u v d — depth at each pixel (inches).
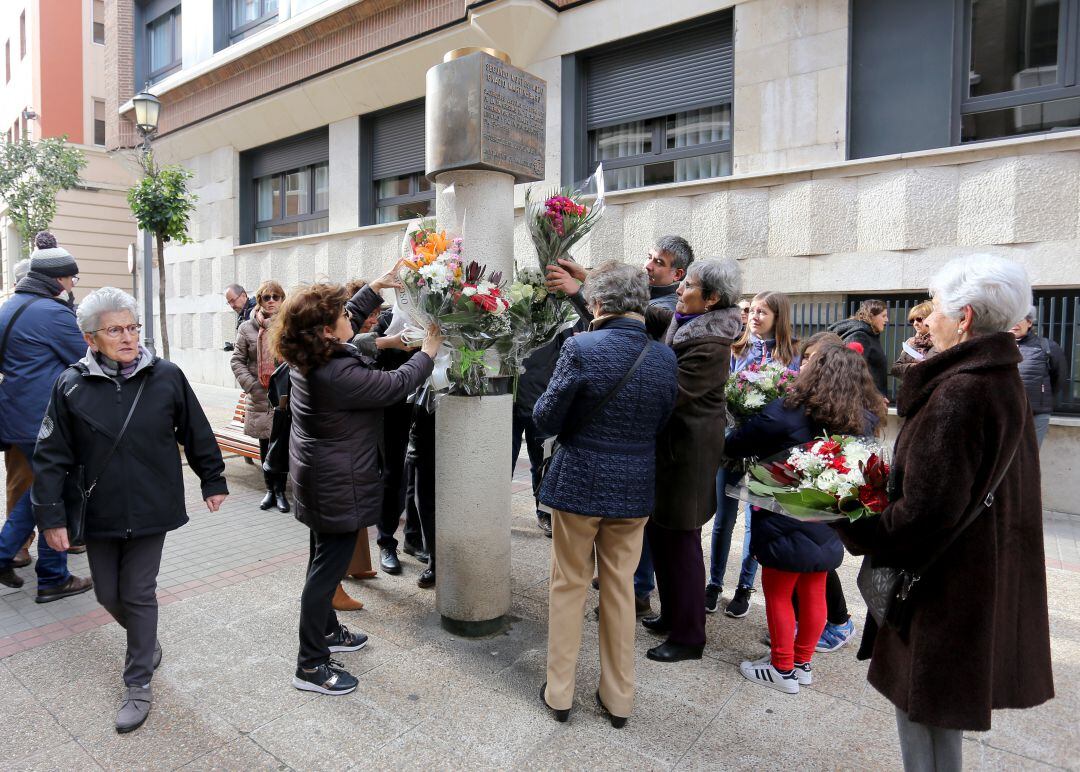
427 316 113.6
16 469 147.3
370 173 399.9
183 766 90.1
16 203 629.6
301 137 442.9
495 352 119.4
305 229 450.6
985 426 62.7
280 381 166.2
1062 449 207.2
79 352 149.7
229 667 115.6
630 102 294.8
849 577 158.2
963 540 65.7
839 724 100.9
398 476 160.1
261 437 207.6
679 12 271.0
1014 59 216.7
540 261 123.5
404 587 150.9
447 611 127.7
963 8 222.2
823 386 106.3
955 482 62.2
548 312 123.7
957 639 65.2
